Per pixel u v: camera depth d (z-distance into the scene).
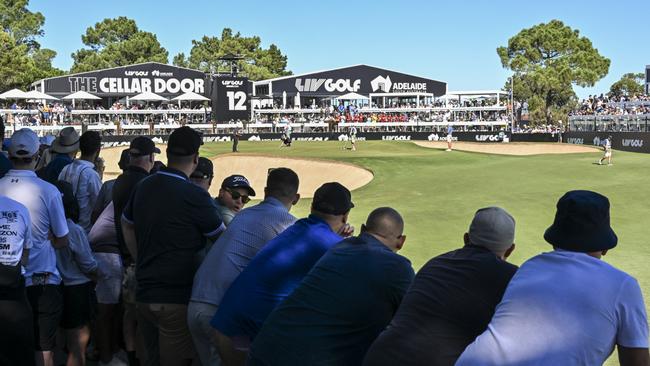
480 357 3.34
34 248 5.61
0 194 5.51
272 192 5.13
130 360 6.54
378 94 80.00
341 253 4.23
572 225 3.48
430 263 4.05
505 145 52.34
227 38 108.44
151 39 100.75
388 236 4.47
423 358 3.68
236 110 63.69
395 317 3.90
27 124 59.41
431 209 21.06
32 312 5.36
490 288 3.77
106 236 6.58
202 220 5.02
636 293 3.32
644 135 39.94
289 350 4.06
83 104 72.00
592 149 46.34
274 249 4.63
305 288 4.18
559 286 3.33
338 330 4.03
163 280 4.95
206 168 6.21
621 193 22.33
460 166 33.56
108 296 6.61
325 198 4.75
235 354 4.62
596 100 57.84
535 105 82.31
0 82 70.62
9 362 5.06
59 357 7.02
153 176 5.16
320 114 76.00
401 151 46.25
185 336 5.13
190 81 77.69
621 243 15.26
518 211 19.91
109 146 54.84
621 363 3.35
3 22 88.44
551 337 3.23
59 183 6.08
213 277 4.84
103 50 98.31
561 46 85.31
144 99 68.25
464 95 79.25
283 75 114.25
